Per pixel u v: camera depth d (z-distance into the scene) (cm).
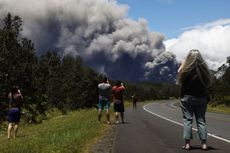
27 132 2100
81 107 4969
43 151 1070
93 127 1759
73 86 4931
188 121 1020
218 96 7319
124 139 1311
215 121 2448
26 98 3019
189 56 984
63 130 1673
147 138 1334
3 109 2731
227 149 1038
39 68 3397
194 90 991
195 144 1142
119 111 2106
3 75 2809
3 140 1689
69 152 1035
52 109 4441
